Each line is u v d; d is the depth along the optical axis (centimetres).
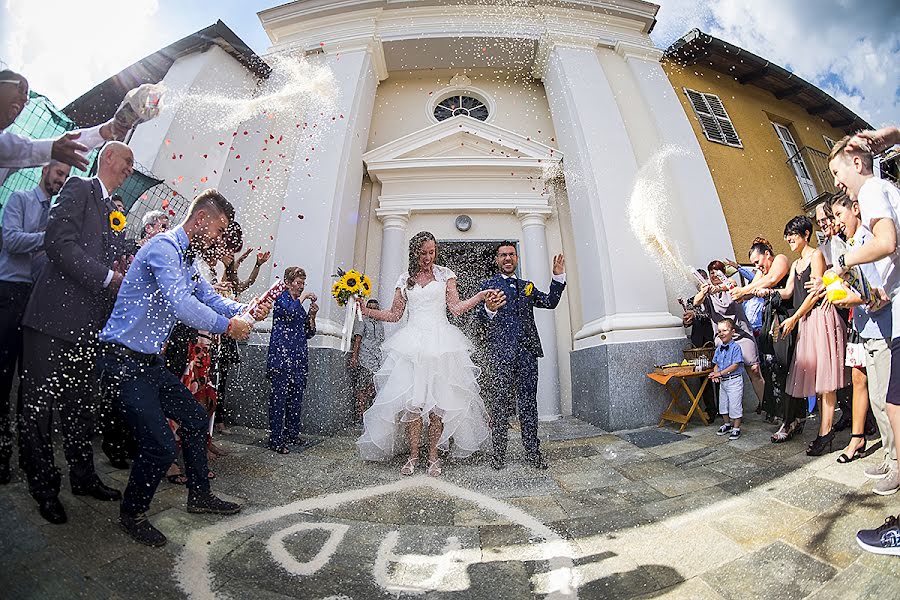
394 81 675
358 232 600
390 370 308
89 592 135
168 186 430
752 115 704
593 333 484
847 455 254
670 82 633
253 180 523
